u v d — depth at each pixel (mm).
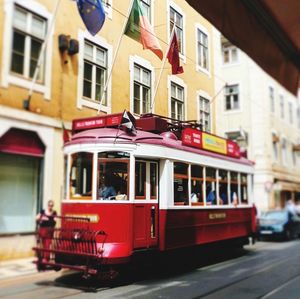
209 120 6582
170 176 8242
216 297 5867
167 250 8156
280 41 5895
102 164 7633
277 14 5074
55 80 8953
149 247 7805
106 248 7137
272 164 23656
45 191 10617
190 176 9031
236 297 5844
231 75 13602
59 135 9867
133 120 7629
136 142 7633
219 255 11336
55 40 8617
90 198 7645
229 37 4852
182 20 5262
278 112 25828
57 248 7520
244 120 20891
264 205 22328
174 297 5879
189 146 9055
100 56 5117
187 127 8047
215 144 10273
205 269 8922
